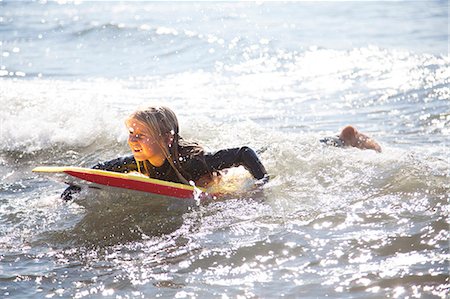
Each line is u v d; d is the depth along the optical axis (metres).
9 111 28.73
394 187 19.38
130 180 19.22
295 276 14.62
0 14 61.59
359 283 14.16
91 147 25.33
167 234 17.33
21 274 15.28
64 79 39.19
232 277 14.73
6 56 45.72
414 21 57.28
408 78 37.50
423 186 19.23
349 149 22.77
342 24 56.47
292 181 20.27
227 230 17.28
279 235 16.73
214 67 42.44
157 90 36.59
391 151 22.97
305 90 36.22
